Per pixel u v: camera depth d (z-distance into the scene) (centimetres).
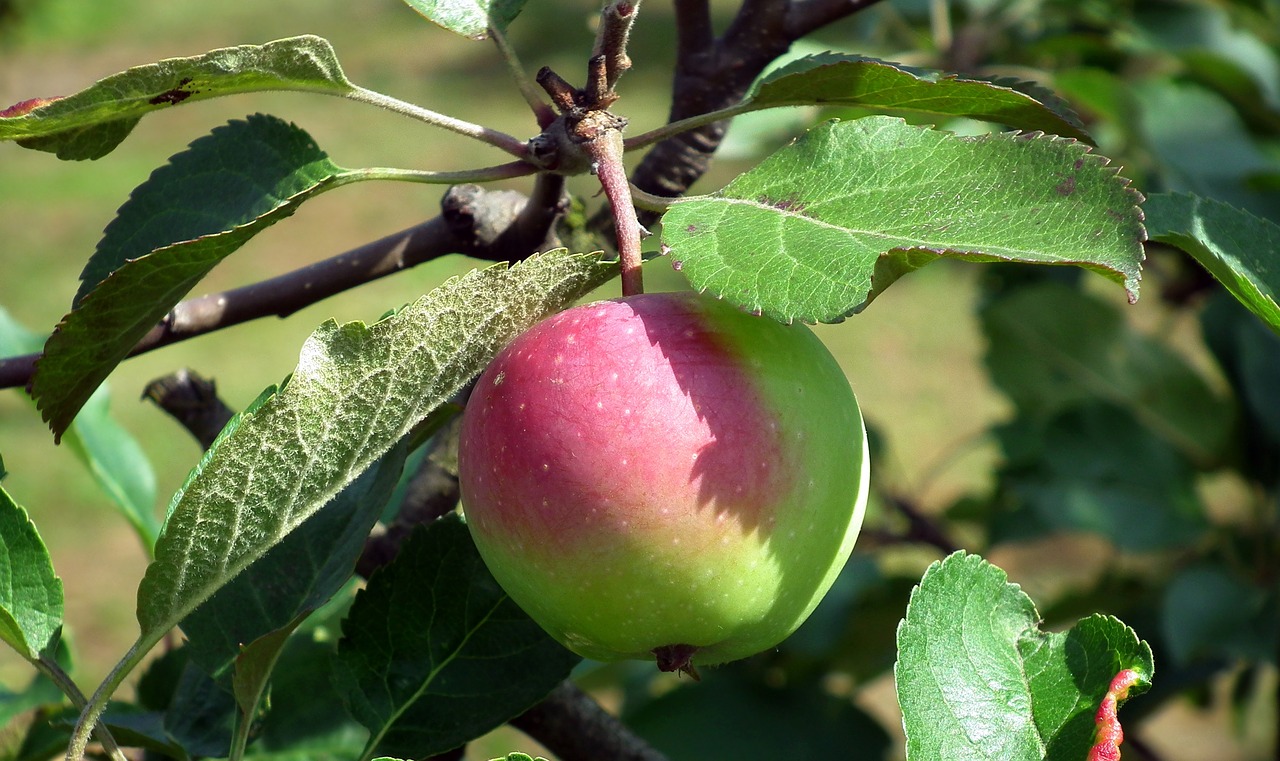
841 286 35
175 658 51
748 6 50
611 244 49
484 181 40
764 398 37
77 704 40
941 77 42
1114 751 37
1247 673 81
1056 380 77
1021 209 36
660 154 51
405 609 43
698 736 69
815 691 72
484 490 38
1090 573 149
